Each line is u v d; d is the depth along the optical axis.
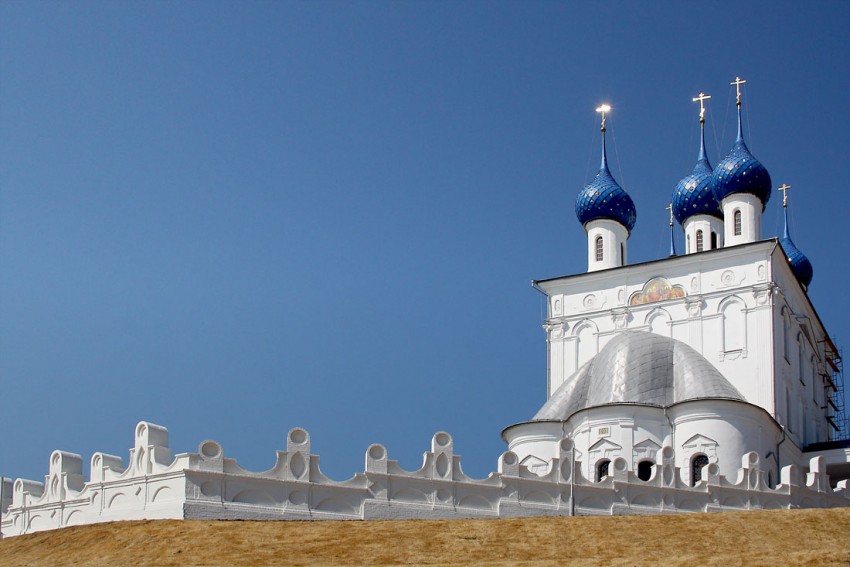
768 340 68.12
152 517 37.59
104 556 33.62
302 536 35.09
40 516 42.09
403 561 33.12
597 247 79.31
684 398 58.72
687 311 71.19
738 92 78.12
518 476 43.97
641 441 57.88
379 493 40.69
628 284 74.19
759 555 30.36
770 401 66.88
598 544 35.53
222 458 37.97
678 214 82.56
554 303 76.38
